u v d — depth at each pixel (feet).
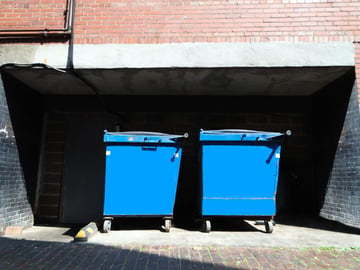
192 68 15.99
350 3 16.10
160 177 16.05
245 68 15.89
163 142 16.12
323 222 18.33
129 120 21.97
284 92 20.61
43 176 21.42
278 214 20.51
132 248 12.91
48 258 11.74
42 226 19.62
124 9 16.57
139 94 21.52
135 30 16.30
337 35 15.80
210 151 15.83
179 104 21.80
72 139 21.94
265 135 15.69
